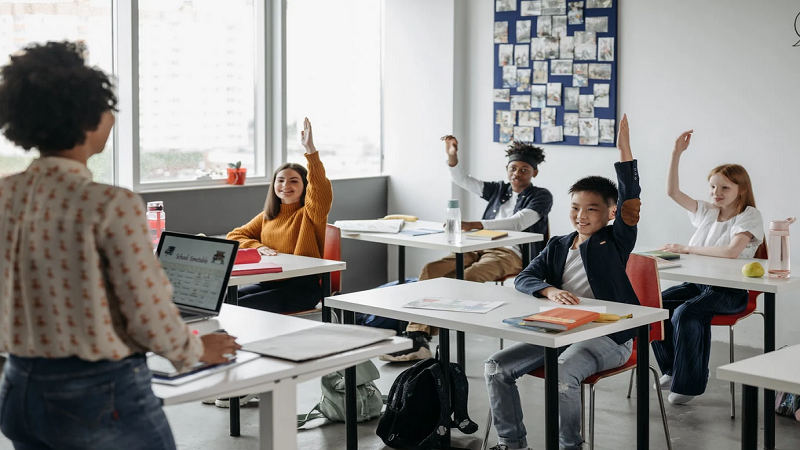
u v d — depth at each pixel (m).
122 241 1.44
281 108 5.68
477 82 5.99
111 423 1.48
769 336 3.41
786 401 3.71
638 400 2.82
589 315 2.57
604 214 3.07
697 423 3.61
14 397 1.50
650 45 5.19
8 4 4.38
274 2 5.62
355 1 6.24
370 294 3.07
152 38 5.01
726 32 4.90
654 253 3.97
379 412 3.65
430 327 4.49
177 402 1.70
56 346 1.46
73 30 4.65
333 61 6.12
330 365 1.96
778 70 4.74
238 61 5.53
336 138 6.20
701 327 3.77
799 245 4.74
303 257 3.88
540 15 5.62
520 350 2.96
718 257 4.00
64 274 1.44
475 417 3.67
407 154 6.28
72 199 1.45
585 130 5.48
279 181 4.17
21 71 1.45
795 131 4.71
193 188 5.11
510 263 4.94
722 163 4.97
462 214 6.12
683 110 5.09
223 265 2.43
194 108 5.29
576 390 2.85
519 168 4.96
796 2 4.66
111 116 1.55
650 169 5.25
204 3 5.29
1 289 1.50
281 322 2.38
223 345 1.92
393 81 6.30
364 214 6.21
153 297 1.47
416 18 6.14
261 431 1.92
